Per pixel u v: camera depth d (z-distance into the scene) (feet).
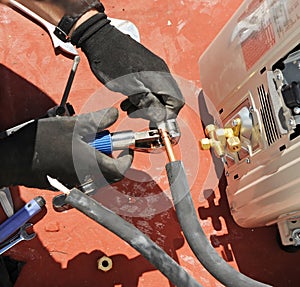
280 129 2.81
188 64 4.33
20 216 3.42
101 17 3.00
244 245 3.83
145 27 4.39
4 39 4.18
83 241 3.72
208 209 3.88
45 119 2.95
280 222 3.47
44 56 4.18
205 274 3.74
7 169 2.90
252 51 3.09
